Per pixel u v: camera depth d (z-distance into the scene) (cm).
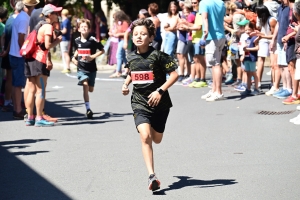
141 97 1357
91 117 2359
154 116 1355
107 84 3550
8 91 2611
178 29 3152
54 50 5150
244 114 2308
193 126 2109
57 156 1705
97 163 1609
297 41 2217
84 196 1315
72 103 2812
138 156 1681
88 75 2366
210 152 1705
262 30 2808
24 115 2398
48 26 2155
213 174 1468
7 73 2595
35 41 2161
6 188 1388
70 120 2336
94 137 1973
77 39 2380
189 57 3328
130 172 1509
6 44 2512
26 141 1936
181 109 2486
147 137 1323
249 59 2739
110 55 4069
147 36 1339
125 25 3912
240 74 3142
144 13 3575
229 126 2084
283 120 2150
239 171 1489
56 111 2580
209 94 2739
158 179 1438
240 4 3278
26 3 2375
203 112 2394
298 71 2223
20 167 1588
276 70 2698
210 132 1992
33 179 1465
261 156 1638
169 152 1720
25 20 2350
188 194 1310
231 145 1786
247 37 2755
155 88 1355
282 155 1642
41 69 2164
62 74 4278
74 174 1502
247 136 1908
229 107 2483
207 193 1313
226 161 1594
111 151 1753
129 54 1366
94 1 5534
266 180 1402
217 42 2664
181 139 1894
